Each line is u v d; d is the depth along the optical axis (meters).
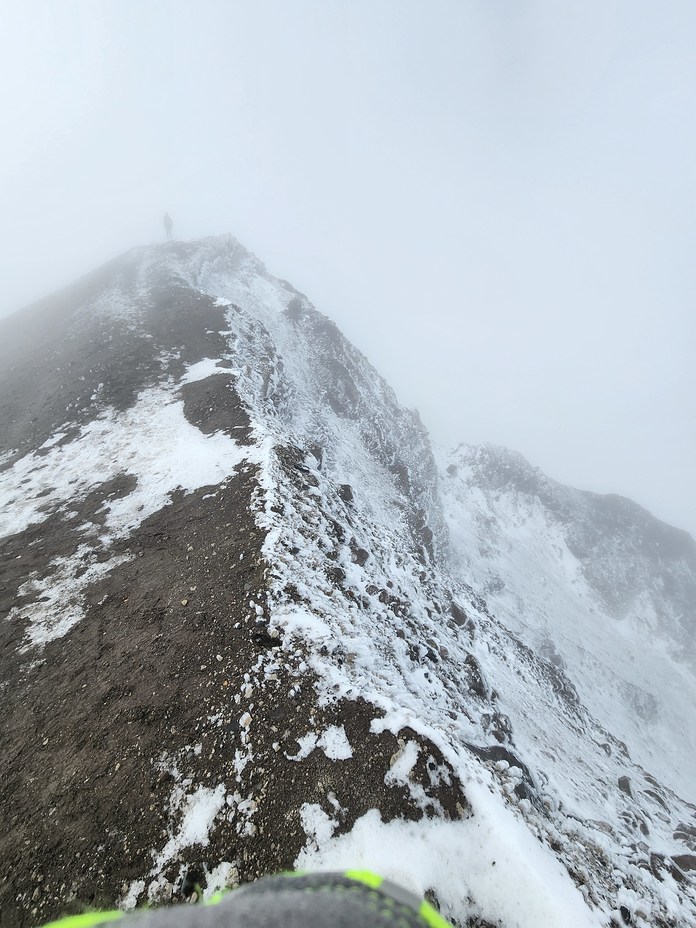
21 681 7.74
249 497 11.39
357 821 5.23
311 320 44.59
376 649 8.63
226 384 19.38
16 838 5.47
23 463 16.58
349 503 18.50
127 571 10.01
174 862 5.05
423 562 24.84
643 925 5.38
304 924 1.42
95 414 19.08
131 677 7.27
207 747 6.08
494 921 4.53
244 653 7.23
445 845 5.02
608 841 7.43
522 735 11.67
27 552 11.43
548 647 40.44
